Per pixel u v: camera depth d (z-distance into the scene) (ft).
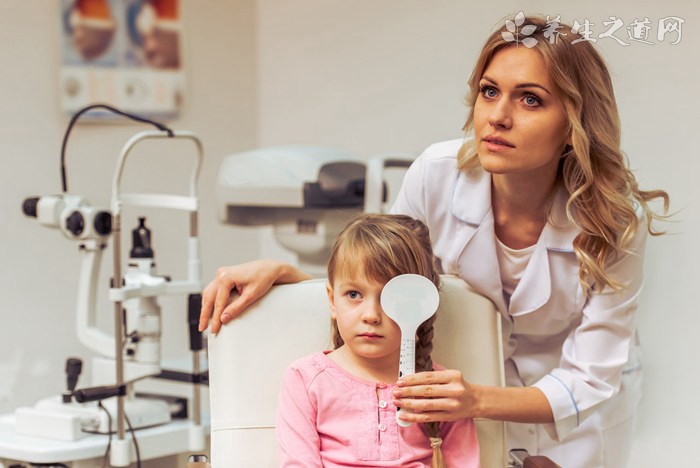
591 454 5.90
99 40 10.01
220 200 8.56
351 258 4.49
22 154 9.53
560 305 5.24
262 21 11.48
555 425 4.90
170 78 10.66
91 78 9.97
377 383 4.67
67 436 6.46
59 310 9.86
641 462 7.73
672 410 7.52
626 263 4.97
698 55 7.15
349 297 4.54
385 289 4.34
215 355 4.99
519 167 4.43
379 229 4.59
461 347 5.08
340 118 10.55
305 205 8.05
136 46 10.33
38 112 9.62
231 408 4.88
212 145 11.18
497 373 5.10
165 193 10.73
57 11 9.69
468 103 4.95
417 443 4.62
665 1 7.32
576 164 4.75
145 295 6.63
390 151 9.95
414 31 9.52
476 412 4.59
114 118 10.17
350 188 8.11
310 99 10.92
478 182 5.10
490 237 5.07
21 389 9.57
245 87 11.50
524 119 4.38
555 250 5.03
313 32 10.79
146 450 6.65
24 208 7.08
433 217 5.34
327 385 4.66
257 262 5.11
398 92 9.78
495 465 4.93
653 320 7.59
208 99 11.11
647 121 7.53
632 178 4.91
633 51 7.57
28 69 9.54
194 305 6.91
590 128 4.58
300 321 5.00
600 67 4.60
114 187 6.55
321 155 8.31
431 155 5.36
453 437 4.69
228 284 5.00
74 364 6.93
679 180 7.34
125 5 10.21
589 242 4.90
